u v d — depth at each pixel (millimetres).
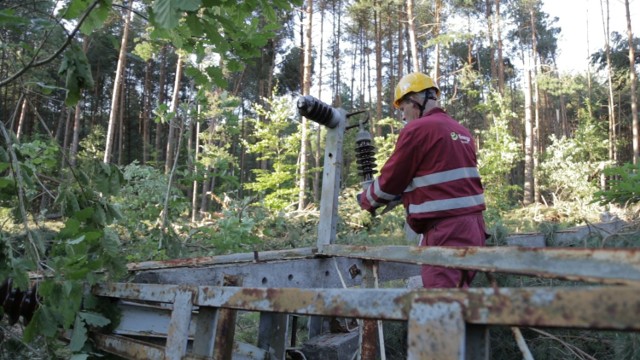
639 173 3227
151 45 2836
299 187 15773
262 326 2393
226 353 1791
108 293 2322
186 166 5758
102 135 23688
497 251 1512
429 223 2574
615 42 31469
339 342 3076
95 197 2545
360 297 1183
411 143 2555
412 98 2863
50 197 2547
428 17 23500
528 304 888
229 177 5848
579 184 16922
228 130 6062
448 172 2520
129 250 4953
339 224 9203
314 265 3152
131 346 2098
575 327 821
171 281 2588
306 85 17703
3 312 2445
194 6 1612
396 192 2664
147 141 31938
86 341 2305
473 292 976
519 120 35812
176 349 1810
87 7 2143
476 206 2561
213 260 2787
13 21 2082
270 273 2904
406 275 3656
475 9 23125
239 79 32188
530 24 35656
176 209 5652
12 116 2379
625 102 32594
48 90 2391
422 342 1032
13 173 2230
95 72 32156
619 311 772
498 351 3303
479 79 21188
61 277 2033
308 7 17844
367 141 3232
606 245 4020
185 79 35156
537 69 25172
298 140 15945
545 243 4777
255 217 7430
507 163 17625
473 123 34938
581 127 24703
